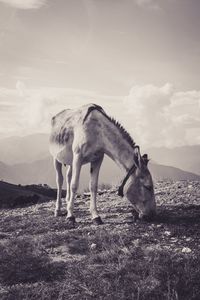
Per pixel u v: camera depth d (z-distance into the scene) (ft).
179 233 8.94
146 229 9.41
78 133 10.50
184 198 12.96
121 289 6.10
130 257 7.36
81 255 8.14
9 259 7.89
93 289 6.32
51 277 7.00
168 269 6.48
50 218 11.93
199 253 7.36
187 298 5.73
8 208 16.40
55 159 12.21
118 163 10.21
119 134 10.16
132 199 10.09
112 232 9.16
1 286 6.86
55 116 12.32
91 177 10.84
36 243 8.86
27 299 6.17
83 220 11.25
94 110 10.48
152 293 5.91
